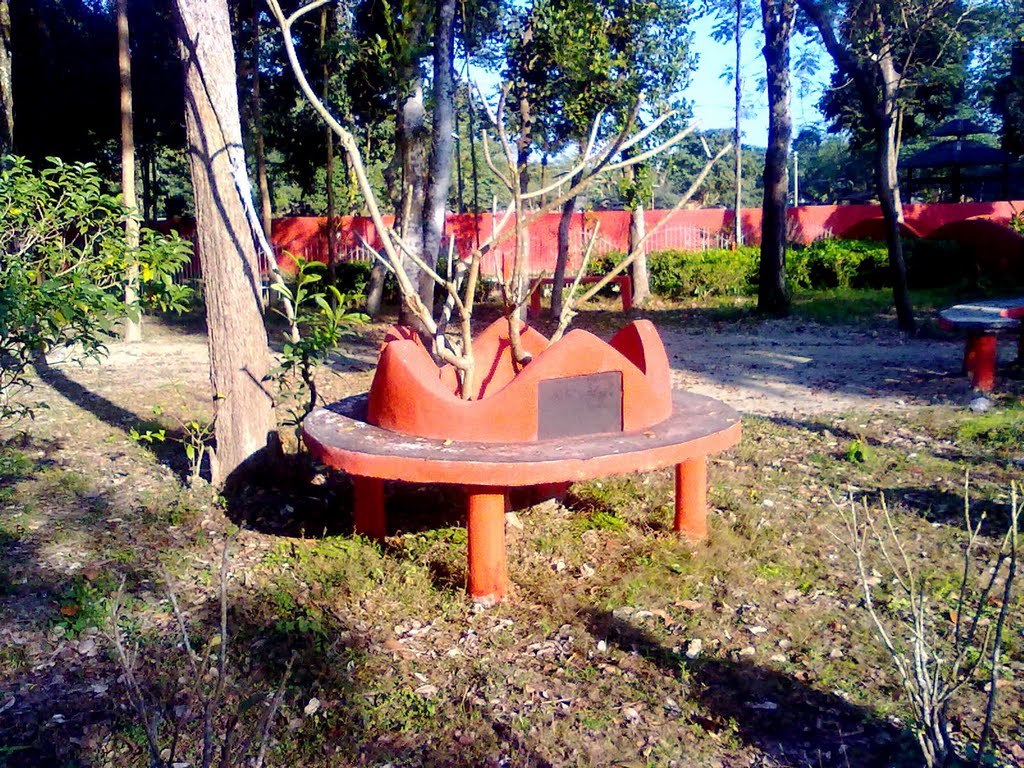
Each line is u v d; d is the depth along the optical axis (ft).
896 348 40.91
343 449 14.07
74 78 73.36
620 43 47.50
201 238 19.31
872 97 43.24
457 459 13.30
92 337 17.03
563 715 11.21
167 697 10.95
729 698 11.55
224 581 8.21
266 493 19.40
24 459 21.85
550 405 14.56
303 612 13.78
